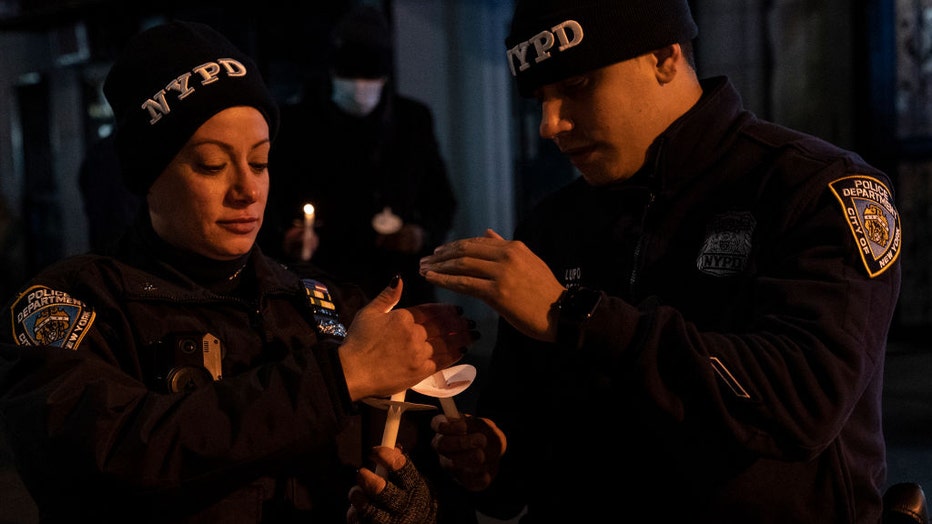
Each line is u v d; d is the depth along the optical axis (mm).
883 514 1706
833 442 1507
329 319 1746
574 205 1831
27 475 1478
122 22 8992
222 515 1508
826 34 6117
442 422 1732
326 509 1638
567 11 1536
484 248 1422
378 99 4246
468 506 1801
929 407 4617
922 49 6137
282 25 7871
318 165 4180
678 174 1627
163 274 1648
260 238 4148
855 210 1472
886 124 6234
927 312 6320
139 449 1372
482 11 7613
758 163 1587
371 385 1447
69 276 1598
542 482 1802
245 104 1587
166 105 1549
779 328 1412
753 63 6246
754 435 1383
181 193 1585
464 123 7637
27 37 10195
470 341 1512
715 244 1577
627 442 1613
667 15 1564
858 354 1384
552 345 1755
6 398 1465
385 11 7277
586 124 1602
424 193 4496
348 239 4188
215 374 1574
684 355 1362
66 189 10109
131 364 1554
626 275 1672
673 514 1574
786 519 1512
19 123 10445
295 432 1408
